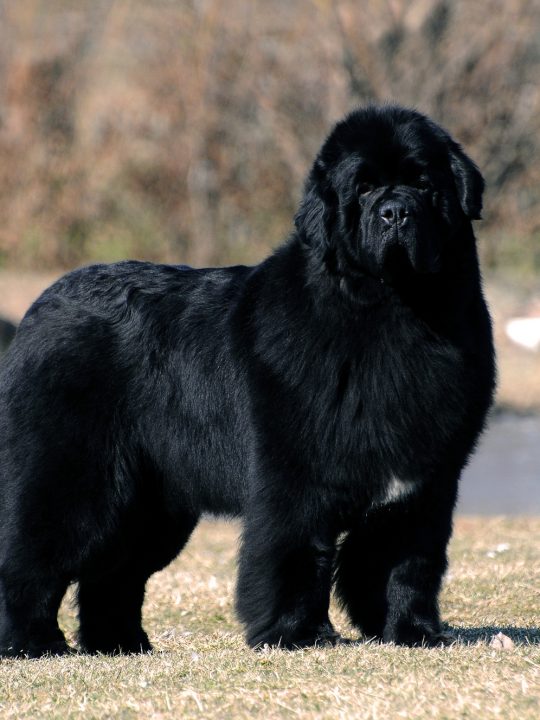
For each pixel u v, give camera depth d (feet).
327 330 31.40
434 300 31.12
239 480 33.47
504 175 164.96
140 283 35.47
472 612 42.39
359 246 30.99
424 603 32.35
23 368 35.22
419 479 31.32
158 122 175.94
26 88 177.37
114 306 35.19
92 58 183.32
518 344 140.97
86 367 34.58
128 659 33.22
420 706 25.72
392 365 30.94
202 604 45.47
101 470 34.40
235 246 178.70
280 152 171.32
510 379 126.93
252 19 171.22
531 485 85.25
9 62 179.63
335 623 41.06
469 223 32.19
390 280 30.50
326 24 162.40
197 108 173.99
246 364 32.76
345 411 31.04
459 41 161.27
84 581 35.86
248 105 172.35
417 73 158.51
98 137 178.40
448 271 31.35
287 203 173.27
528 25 164.55
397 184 31.27
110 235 180.24
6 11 182.39
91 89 182.60
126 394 34.50
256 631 32.14
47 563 34.37
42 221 179.42
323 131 163.94
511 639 34.58
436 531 32.14
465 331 31.55
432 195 31.35
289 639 31.71
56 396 34.53
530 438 105.09
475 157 161.07
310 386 31.27
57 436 34.35
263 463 31.83
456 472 32.01
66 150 178.60
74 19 182.70
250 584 32.12
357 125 32.17
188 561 56.75
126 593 36.94
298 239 32.99
